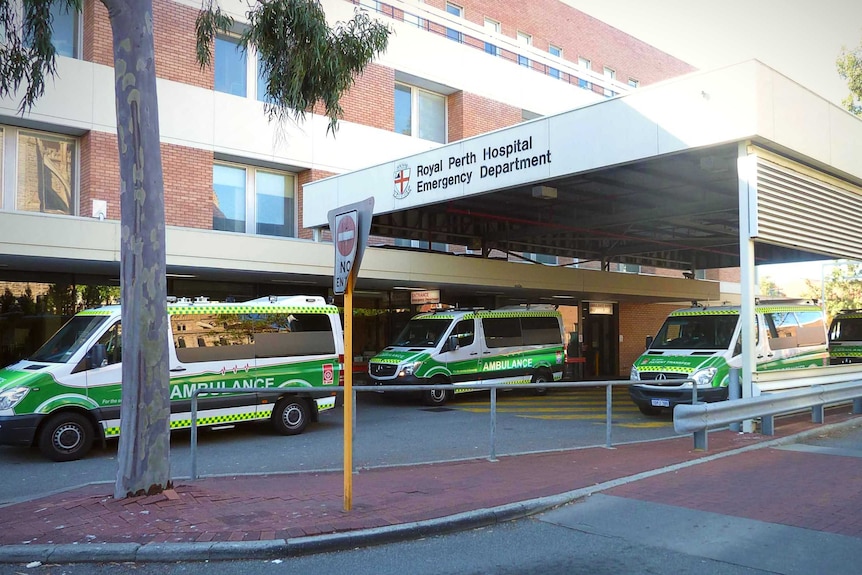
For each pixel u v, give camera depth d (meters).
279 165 17.84
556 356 19.72
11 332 13.82
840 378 13.73
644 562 5.15
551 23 26.08
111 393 10.40
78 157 14.95
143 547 5.31
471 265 18.09
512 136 13.10
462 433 12.26
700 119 10.87
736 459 8.84
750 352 11.06
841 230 13.52
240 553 5.31
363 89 19.33
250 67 17.55
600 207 17.09
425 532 5.85
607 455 9.47
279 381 12.09
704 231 20.03
